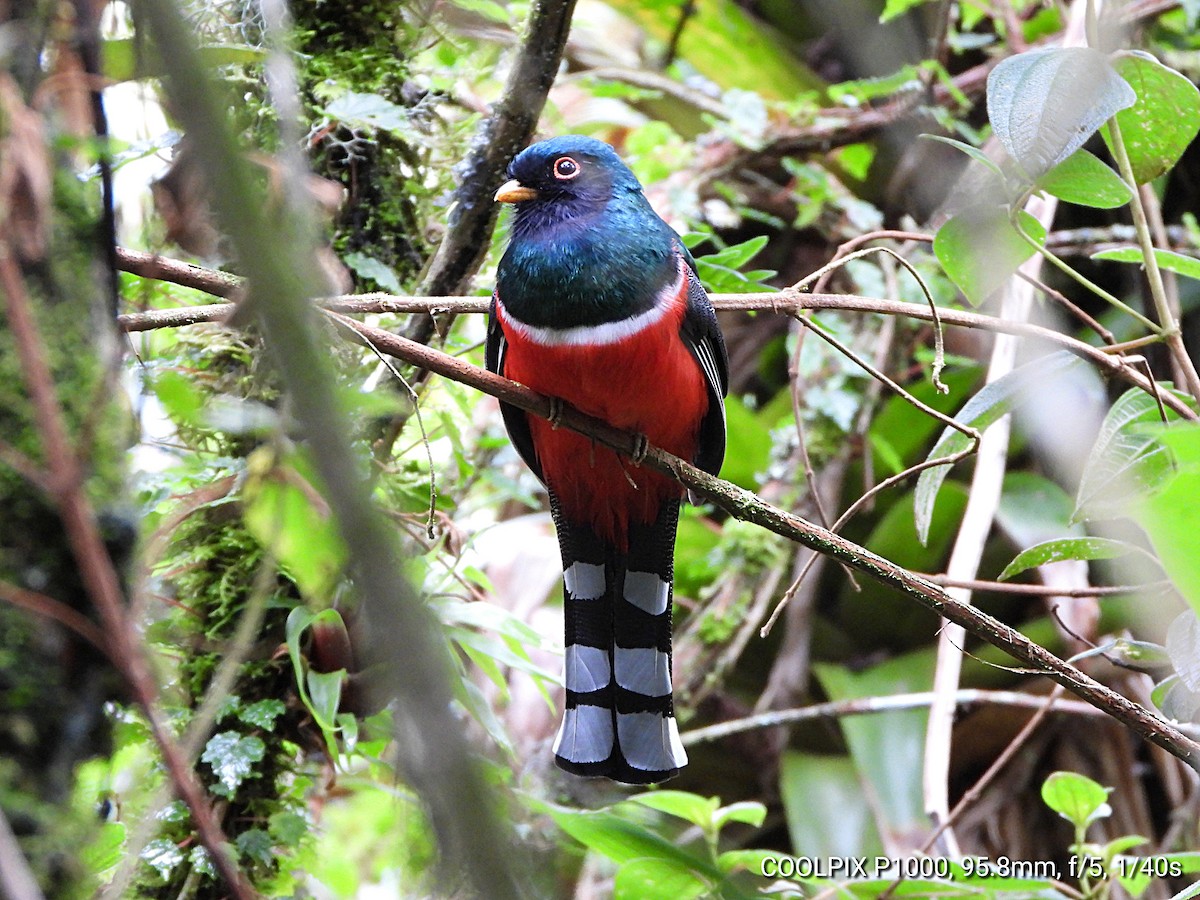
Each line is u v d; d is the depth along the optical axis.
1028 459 10.64
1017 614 10.14
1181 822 9.11
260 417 4.39
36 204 3.36
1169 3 9.95
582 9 12.33
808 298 6.28
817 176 10.85
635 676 7.48
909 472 6.20
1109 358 6.08
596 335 6.80
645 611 7.59
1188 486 2.93
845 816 9.48
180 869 6.47
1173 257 6.33
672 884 6.67
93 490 3.52
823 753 10.09
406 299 5.69
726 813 7.23
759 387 11.86
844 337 10.44
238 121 6.62
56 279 3.50
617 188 7.12
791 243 11.98
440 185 7.78
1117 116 6.37
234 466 6.45
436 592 6.76
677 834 10.12
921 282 6.19
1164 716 6.38
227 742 6.38
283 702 6.71
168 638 6.51
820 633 10.40
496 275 7.16
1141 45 10.16
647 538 7.62
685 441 7.45
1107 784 9.51
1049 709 7.80
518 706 9.45
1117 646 6.41
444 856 2.95
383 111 6.65
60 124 3.59
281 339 2.77
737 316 11.96
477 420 10.00
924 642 10.30
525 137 6.91
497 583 9.86
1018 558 6.57
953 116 11.35
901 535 10.12
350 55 7.41
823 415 10.46
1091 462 6.29
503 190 7.00
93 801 4.33
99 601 3.16
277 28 4.32
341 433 2.78
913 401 6.15
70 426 3.49
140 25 3.12
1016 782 9.59
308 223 3.88
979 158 5.92
